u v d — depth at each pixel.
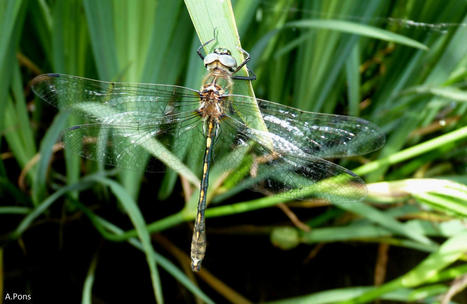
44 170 0.29
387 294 0.29
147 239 0.28
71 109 0.28
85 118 0.28
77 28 0.29
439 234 0.30
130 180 0.30
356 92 0.30
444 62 0.30
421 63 0.30
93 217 0.30
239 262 0.31
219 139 0.28
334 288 0.30
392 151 0.31
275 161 0.28
